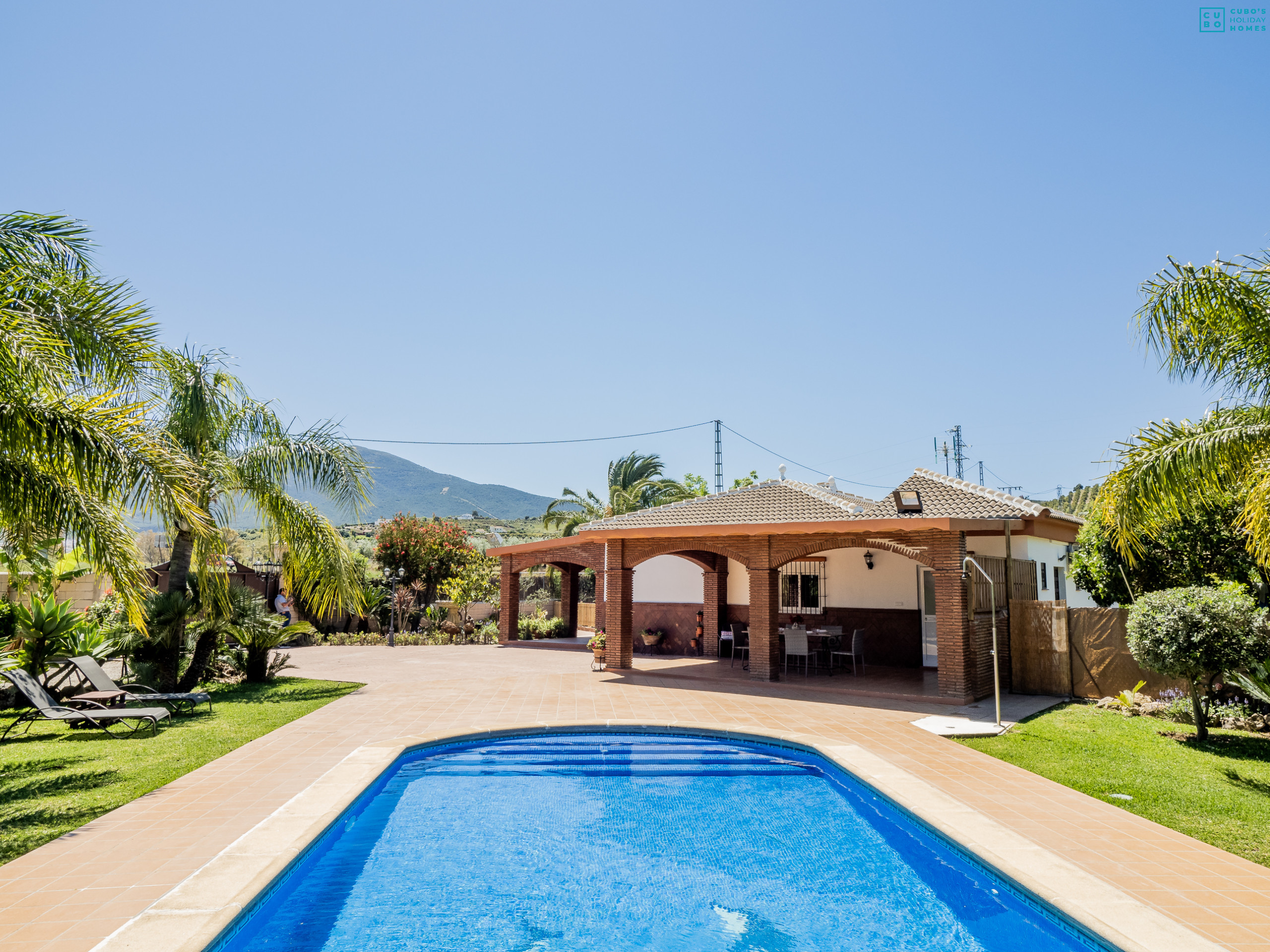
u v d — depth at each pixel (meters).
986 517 14.52
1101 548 14.37
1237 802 6.92
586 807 7.93
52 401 6.97
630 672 16.62
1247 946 4.12
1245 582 12.97
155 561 25.22
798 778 8.97
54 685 10.85
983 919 5.49
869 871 6.40
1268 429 8.22
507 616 25.17
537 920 5.45
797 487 17.02
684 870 6.38
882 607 18.27
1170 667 9.25
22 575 13.96
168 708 11.16
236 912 4.50
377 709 11.95
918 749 9.20
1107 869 5.31
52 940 4.11
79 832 6.02
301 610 26.00
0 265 8.12
